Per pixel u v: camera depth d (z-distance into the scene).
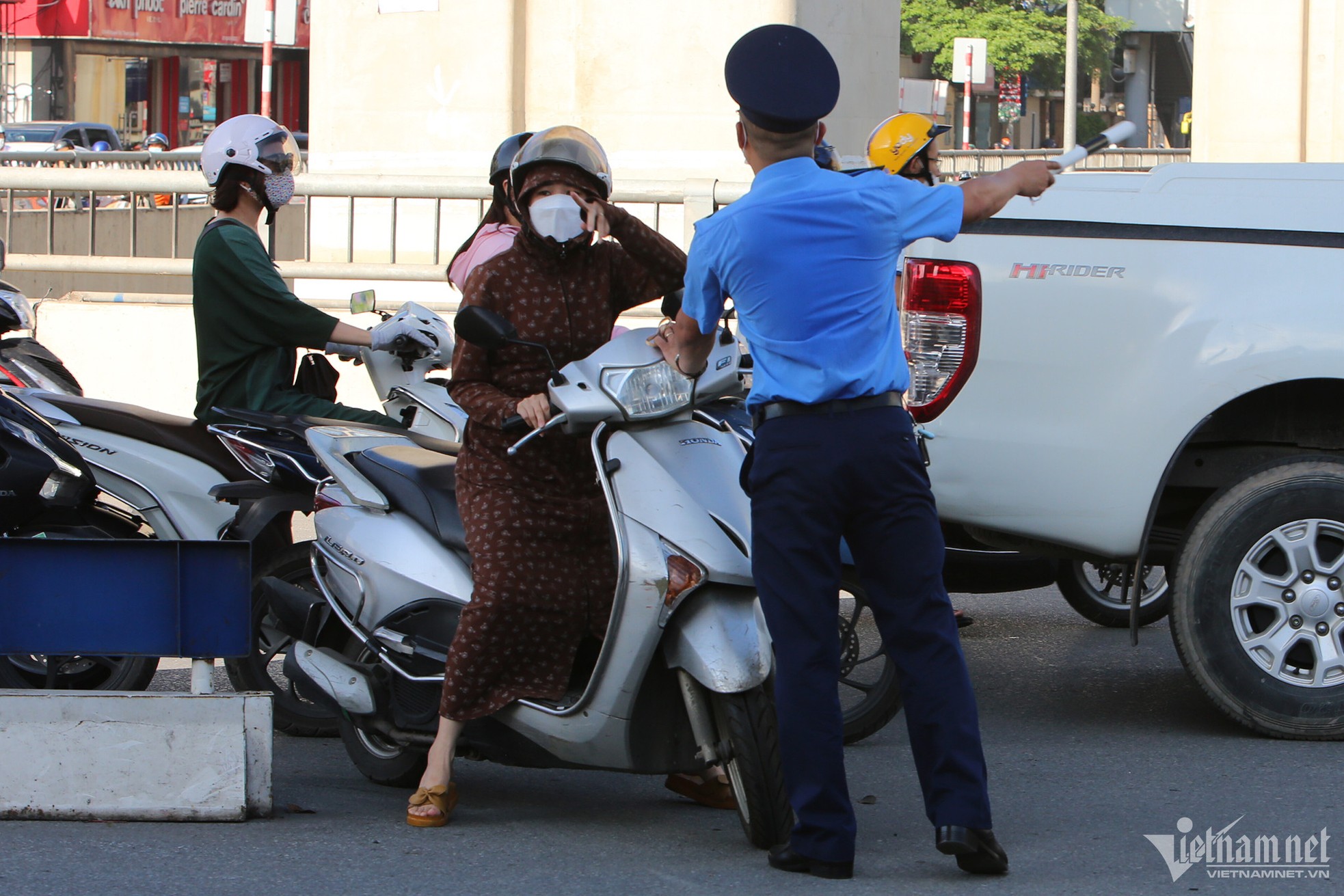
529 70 21.05
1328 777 9.28
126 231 20.08
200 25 82.12
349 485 9.30
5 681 10.89
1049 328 10.00
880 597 7.54
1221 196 9.99
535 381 8.48
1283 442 10.64
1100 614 13.65
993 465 10.09
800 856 7.62
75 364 17.80
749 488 7.57
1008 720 10.75
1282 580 10.00
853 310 7.32
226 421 10.48
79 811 8.40
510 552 8.18
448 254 20.36
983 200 7.48
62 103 79.62
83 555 8.34
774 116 7.38
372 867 7.77
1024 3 105.31
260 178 11.08
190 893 7.35
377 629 8.95
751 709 7.70
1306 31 37.53
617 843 8.21
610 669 7.82
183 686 11.82
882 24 21.94
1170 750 9.91
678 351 7.90
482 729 8.42
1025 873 7.65
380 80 21.50
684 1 20.34
